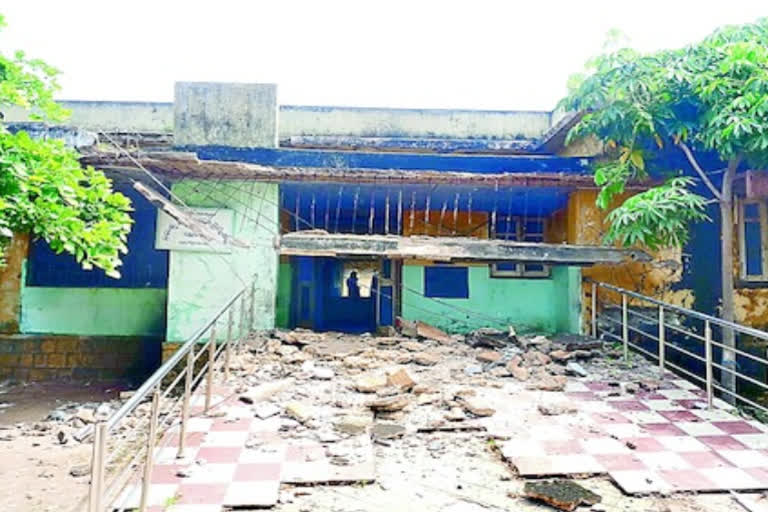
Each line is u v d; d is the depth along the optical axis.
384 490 3.92
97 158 7.89
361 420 5.09
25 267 9.63
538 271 9.79
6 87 4.45
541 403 5.67
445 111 13.23
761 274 8.52
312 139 10.88
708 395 5.71
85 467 4.65
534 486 3.91
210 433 4.84
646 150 7.92
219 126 9.30
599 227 8.73
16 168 3.67
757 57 6.61
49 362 9.58
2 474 4.55
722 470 4.23
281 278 10.49
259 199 8.84
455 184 8.55
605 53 7.47
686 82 7.13
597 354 7.82
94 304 9.77
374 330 10.79
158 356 9.73
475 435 4.91
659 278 8.72
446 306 9.72
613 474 4.13
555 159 8.77
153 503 3.60
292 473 4.08
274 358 7.28
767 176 7.18
